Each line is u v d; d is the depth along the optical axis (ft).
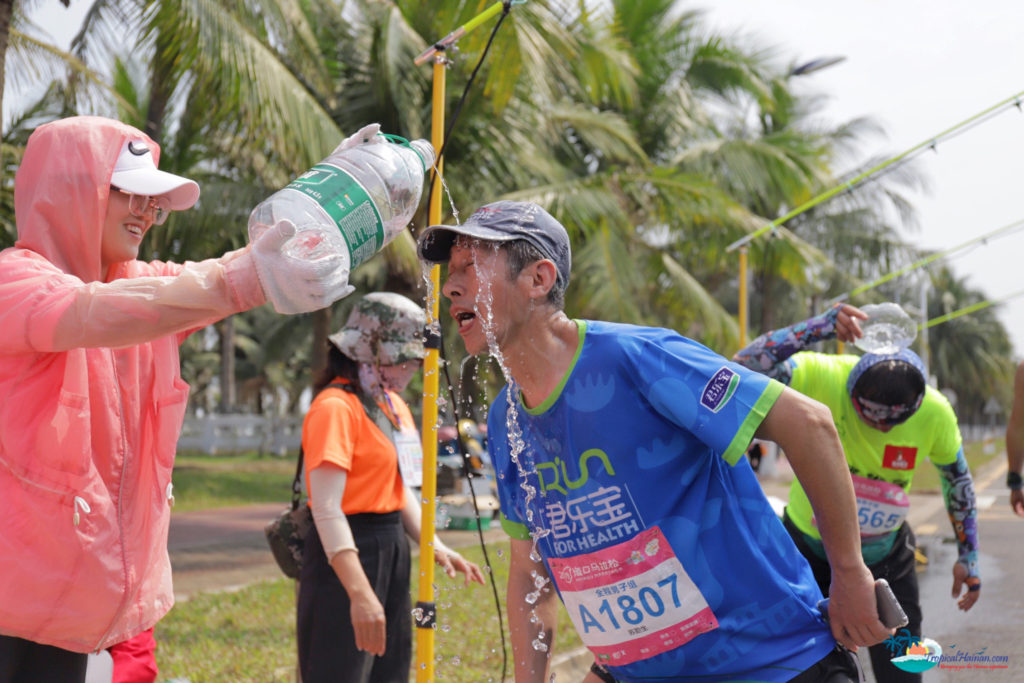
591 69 42.70
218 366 136.77
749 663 5.79
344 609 9.70
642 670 6.08
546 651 7.07
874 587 5.58
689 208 46.29
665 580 5.81
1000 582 24.64
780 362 11.03
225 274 5.37
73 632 6.24
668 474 5.80
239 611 19.84
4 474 5.98
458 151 36.88
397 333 10.09
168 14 25.49
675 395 5.61
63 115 26.86
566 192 42.06
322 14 37.11
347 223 5.73
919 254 79.51
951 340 191.01
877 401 10.71
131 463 6.48
